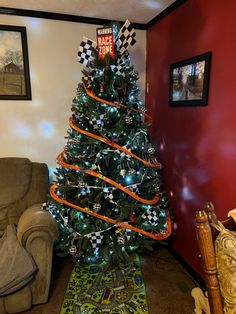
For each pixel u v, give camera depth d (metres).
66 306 1.57
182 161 1.91
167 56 2.01
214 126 1.53
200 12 1.58
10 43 2.03
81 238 1.69
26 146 2.24
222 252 0.76
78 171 1.71
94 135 1.66
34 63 2.12
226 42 1.38
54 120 2.26
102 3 1.87
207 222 0.77
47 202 1.80
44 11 2.03
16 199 1.90
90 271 1.91
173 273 1.91
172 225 2.04
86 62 1.78
